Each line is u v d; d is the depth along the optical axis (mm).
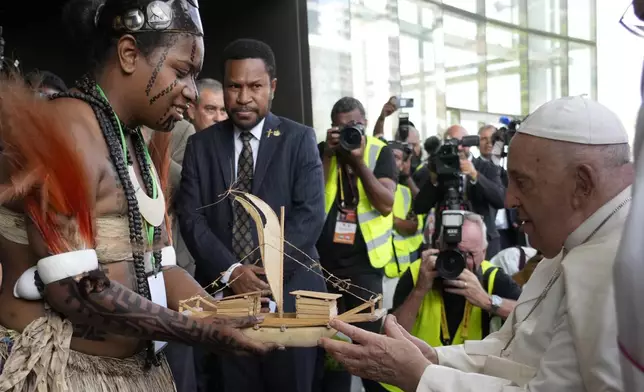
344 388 2949
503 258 3287
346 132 2857
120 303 1281
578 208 1396
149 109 1413
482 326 2441
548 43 9414
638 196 782
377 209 2949
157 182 1541
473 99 8305
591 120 1371
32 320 1324
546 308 1457
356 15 5273
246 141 2492
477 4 8227
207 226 2414
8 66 1361
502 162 4336
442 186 2910
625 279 782
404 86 6801
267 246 1580
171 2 1392
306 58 4535
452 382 1393
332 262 2980
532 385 1319
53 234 1248
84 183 1272
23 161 1239
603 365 1204
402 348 1442
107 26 1398
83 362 1350
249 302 1521
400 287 2596
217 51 4660
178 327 1335
